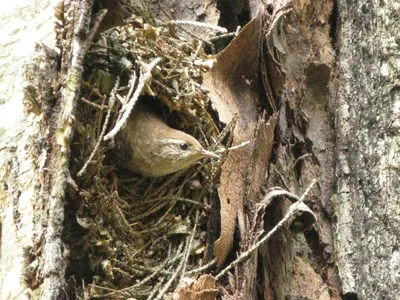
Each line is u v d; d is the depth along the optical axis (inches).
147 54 106.9
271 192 110.9
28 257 91.8
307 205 118.4
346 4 126.1
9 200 98.5
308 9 127.5
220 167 108.8
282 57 121.3
